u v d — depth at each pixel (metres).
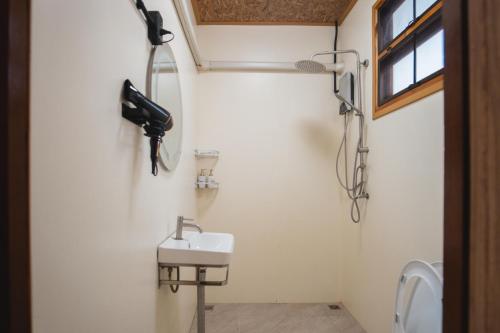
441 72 1.24
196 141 2.49
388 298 1.64
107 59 0.75
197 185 2.43
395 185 1.58
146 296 1.09
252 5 2.34
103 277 0.73
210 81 2.55
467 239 0.47
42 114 0.49
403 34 1.56
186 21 1.75
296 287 2.50
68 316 0.57
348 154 2.34
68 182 0.57
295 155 2.54
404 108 1.50
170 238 1.42
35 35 0.47
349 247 2.29
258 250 2.51
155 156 1.05
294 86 2.55
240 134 2.54
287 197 2.53
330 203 2.53
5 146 0.36
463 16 0.48
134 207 0.96
